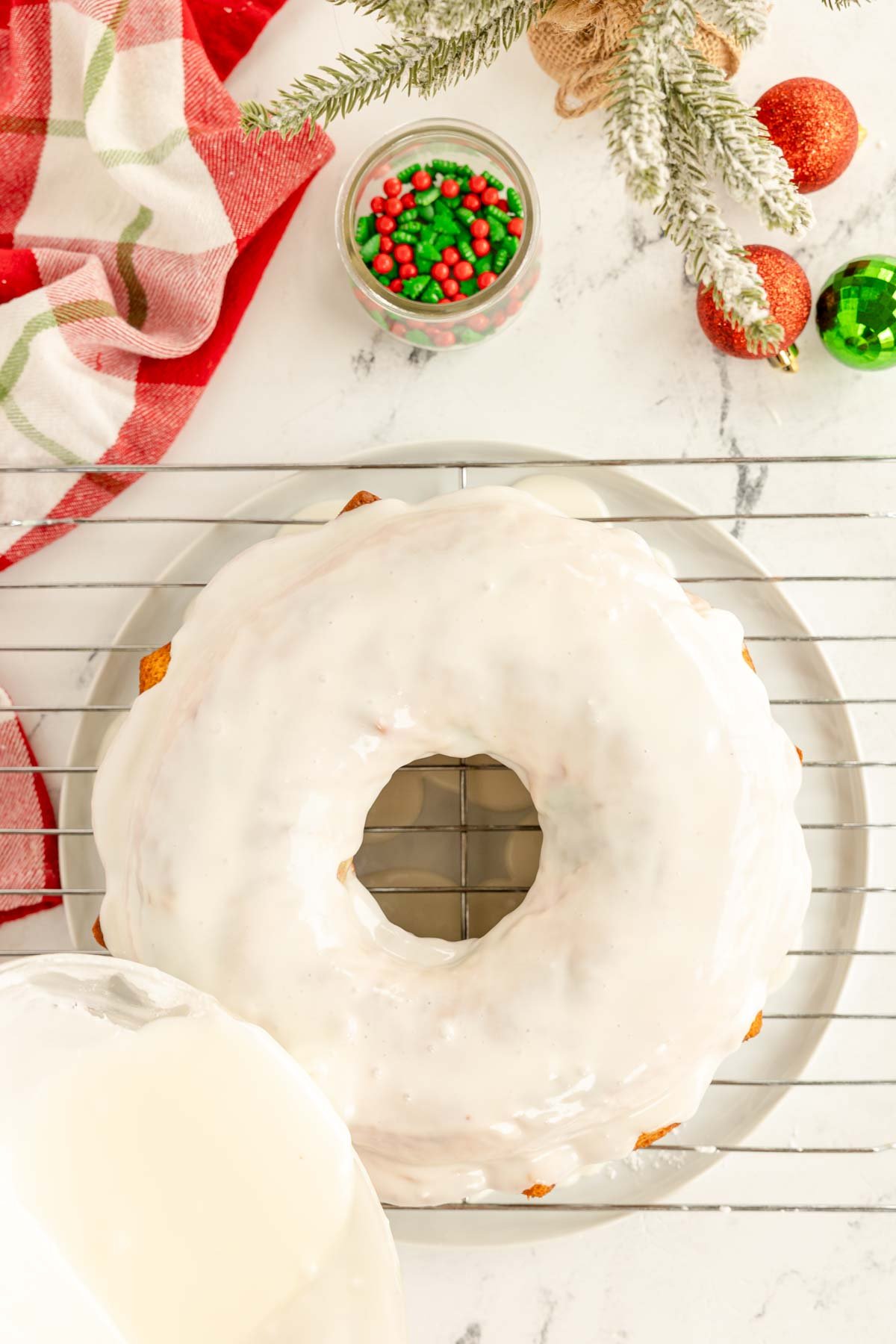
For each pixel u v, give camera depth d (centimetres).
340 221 86
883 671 88
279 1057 72
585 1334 88
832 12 89
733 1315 88
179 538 89
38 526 88
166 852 77
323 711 78
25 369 86
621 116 73
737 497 89
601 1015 77
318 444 89
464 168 88
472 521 79
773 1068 85
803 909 79
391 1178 79
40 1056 71
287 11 89
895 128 89
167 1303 71
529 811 84
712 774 77
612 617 77
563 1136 78
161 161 87
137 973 73
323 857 78
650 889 77
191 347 88
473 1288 88
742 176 75
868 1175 87
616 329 89
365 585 78
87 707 85
